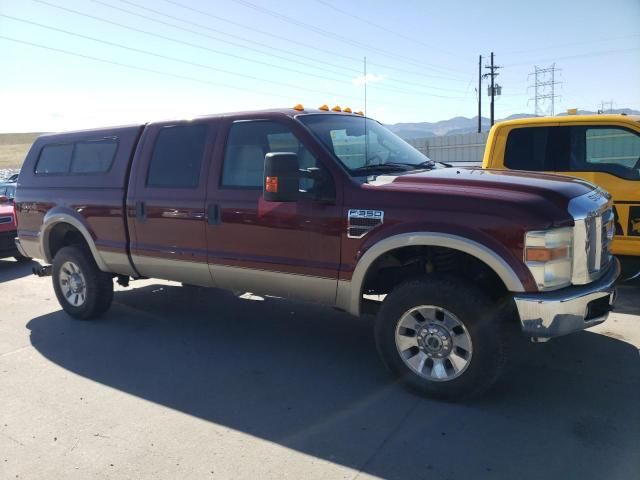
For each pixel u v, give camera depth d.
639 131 5.77
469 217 3.36
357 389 3.88
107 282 5.64
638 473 2.76
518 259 3.24
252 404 3.71
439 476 2.81
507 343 3.43
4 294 7.29
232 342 4.96
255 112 4.44
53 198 5.72
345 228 3.79
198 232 4.60
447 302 3.44
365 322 5.40
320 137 4.11
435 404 3.59
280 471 2.91
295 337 5.04
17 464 3.07
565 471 2.80
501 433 3.20
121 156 5.21
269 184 3.72
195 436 3.31
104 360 4.62
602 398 3.58
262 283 4.33
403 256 4.00
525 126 6.39
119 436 3.34
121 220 5.14
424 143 25.75
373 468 2.90
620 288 6.11
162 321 5.64
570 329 3.29
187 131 4.80
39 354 4.83
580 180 4.05
